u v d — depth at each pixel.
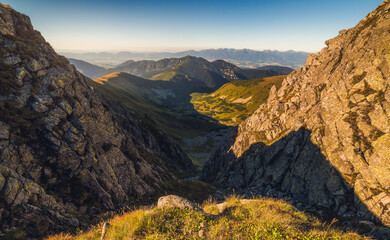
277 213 8.52
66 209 19.75
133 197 30.42
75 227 18.22
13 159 18.16
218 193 49.56
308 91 47.12
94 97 33.88
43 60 26.72
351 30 46.91
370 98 29.02
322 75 46.09
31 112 21.48
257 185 43.19
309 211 28.39
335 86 38.12
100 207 23.22
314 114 38.12
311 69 54.06
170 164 83.81
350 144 27.80
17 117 20.02
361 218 22.92
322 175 30.00
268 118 56.69
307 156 34.41
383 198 22.05
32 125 21.00
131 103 190.00
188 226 7.48
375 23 38.00
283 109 54.75
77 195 22.00
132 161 37.59
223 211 9.40
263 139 53.06
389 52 29.14
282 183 38.16
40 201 17.64
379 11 39.84
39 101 22.69
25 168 18.94
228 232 7.27
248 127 66.25
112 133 33.50
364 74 31.75
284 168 39.25
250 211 8.76
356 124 28.66
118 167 31.14
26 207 16.08
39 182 19.75
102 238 7.92
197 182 64.81
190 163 117.00
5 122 18.94
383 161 23.59
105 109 35.22
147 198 32.97
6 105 19.84
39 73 24.88
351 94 32.00
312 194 30.27
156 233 6.98
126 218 8.74
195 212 8.43
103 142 30.86
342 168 27.59
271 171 42.09
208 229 7.42
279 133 48.81
